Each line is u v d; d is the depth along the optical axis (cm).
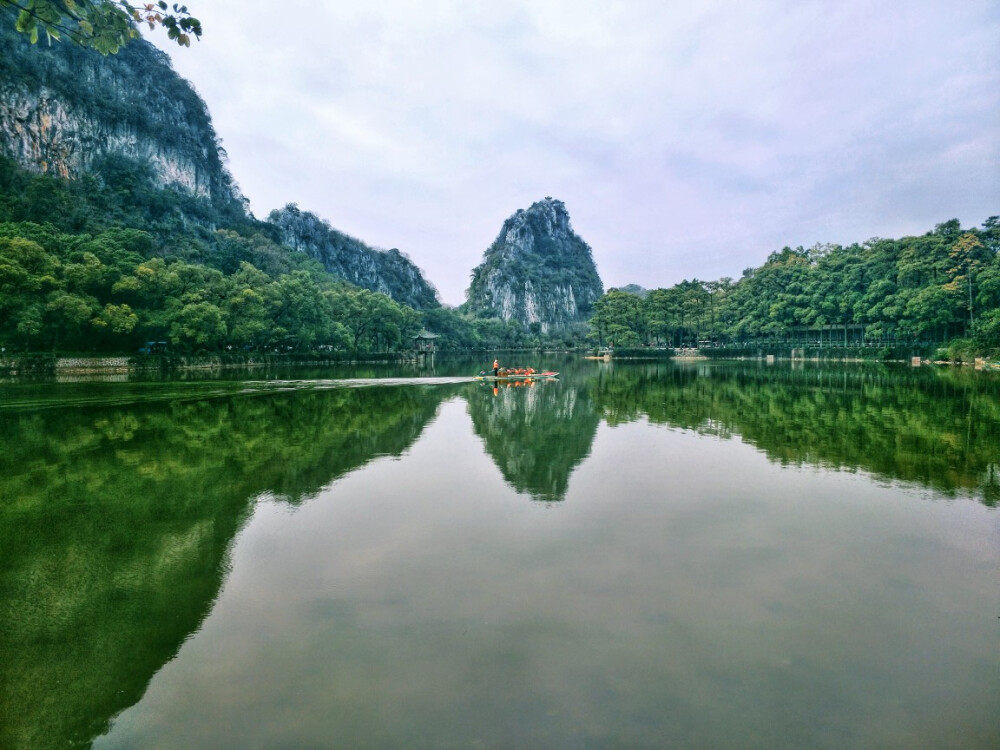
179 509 1015
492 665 528
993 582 702
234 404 2605
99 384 3831
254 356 7275
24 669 538
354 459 1436
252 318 7012
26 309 4906
